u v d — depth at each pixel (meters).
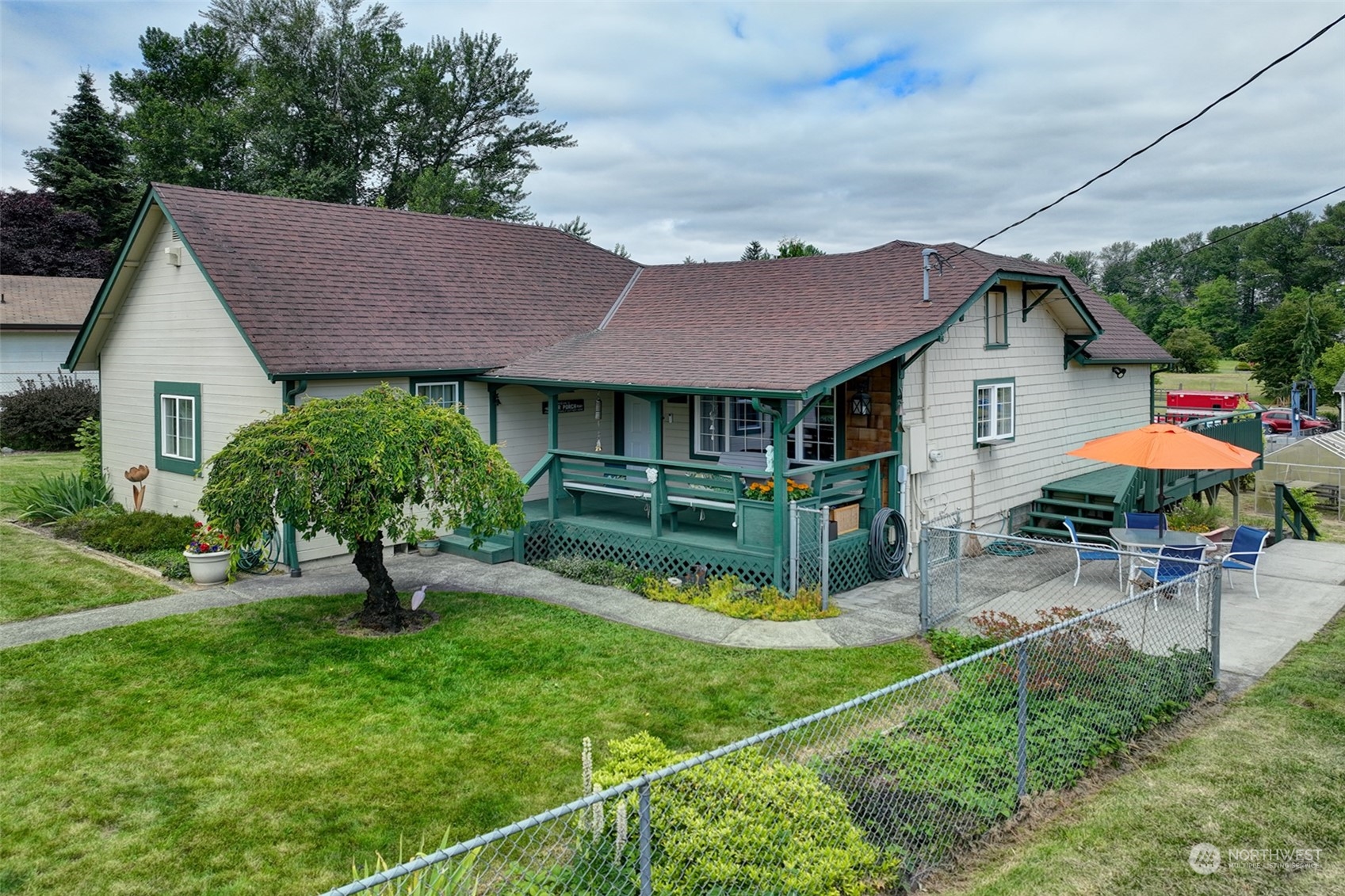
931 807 5.68
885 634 10.10
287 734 7.48
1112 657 7.56
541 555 13.77
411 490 9.99
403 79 38.88
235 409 13.41
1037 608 11.13
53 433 26.69
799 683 8.62
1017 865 5.45
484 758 7.04
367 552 10.23
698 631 10.22
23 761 6.98
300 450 9.46
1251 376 53.28
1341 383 38.81
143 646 9.70
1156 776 6.62
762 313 14.96
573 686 8.55
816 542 11.49
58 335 30.25
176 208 14.08
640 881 4.41
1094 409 18.70
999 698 7.12
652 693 8.38
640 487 13.20
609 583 12.18
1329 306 51.34
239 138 37.78
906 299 13.43
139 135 38.25
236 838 5.88
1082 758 6.65
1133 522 13.94
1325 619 10.72
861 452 13.27
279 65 37.81
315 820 6.12
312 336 12.93
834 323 13.41
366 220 16.88
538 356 15.09
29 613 10.91
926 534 10.07
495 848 5.70
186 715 7.88
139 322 15.78
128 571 12.94
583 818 5.01
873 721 7.58
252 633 10.13
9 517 17.19
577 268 19.22
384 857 5.67
